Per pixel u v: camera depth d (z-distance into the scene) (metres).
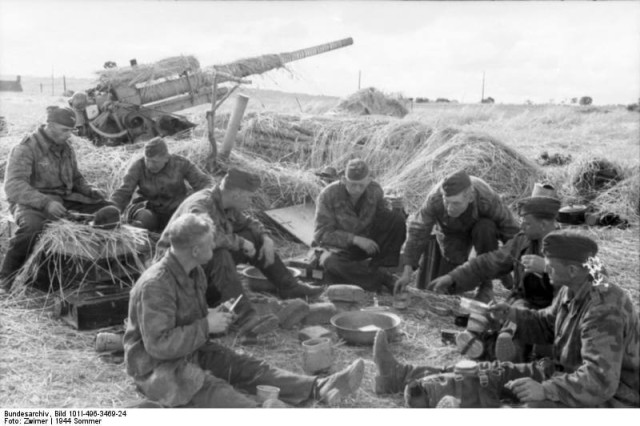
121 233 5.48
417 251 5.68
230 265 4.78
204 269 4.77
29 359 4.43
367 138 9.84
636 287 6.23
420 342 4.91
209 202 4.87
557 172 9.41
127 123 8.90
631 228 8.27
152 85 9.20
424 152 9.35
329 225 5.96
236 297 4.74
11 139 8.17
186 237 3.56
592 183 9.16
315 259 6.00
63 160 5.96
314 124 10.14
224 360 3.89
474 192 5.61
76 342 4.74
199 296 3.76
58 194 5.96
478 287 5.81
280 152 9.60
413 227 5.67
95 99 8.78
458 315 5.25
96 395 4.03
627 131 14.47
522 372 3.73
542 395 3.49
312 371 4.26
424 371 3.99
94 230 5.41
